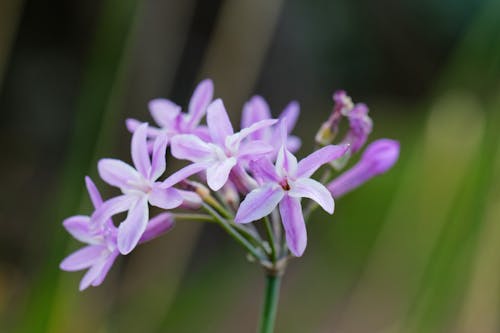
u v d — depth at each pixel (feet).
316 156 1.22
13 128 2.56
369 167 1.33
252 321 2.54
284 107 2.90
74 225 1.26
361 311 2.23
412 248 2.04
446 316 1.71
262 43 1.89
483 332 1.77
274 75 2.86
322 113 2.93
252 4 1.84
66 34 2.59
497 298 1.77
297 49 2.89
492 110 1.69
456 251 1.67
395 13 2.96
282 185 1.22
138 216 1.23
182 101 2.61
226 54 1.89
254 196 1.21
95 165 1.65
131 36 1.65
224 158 1.23
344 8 2.96
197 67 2.59
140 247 2.22
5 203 2.49
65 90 2.60
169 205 1.22
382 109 2.92
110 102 1.65
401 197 2.07
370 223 2.50
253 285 2.64
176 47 2.46
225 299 2.54
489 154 1.67
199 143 1.23
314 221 2.70
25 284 2.34
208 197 1.27
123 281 2.23
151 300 2.14
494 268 1.74
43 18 2.54
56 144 2.58
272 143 1.32
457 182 1.88
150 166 1.24
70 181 1.65
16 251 2.44
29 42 2.56
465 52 2.01
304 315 2.48
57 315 1.63
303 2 2.89
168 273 2.14
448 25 2.94
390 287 2.15
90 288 1.98
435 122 2.03
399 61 3.01
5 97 2.54
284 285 2.62
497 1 1.99
